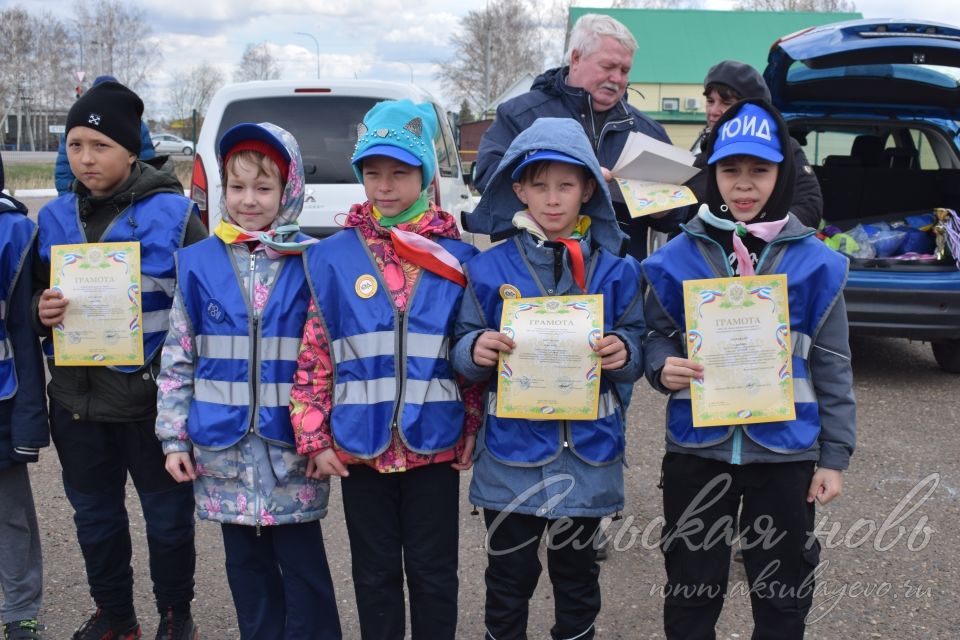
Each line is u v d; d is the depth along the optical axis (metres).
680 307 2.67
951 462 4.95
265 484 2.68
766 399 2.55
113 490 3.06
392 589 2.74
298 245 2.76
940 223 6.56
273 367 2.70
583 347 2.63
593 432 2.68
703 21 33.62
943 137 7.07
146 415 2.93
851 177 7.15
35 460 2.98
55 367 2.97
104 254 2.88
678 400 2.67
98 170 2.89
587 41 3.68
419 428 2.64
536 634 3.28
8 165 33.47
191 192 6.41
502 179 2.93
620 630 3.30
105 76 3.20
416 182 2.77
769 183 2.61
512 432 2.70
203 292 2.73
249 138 2.74
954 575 3.69
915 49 6.07
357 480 2.72
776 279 2.55
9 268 2.93
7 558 3.03
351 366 2.68
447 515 2.75
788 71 6.68
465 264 2.79
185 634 3.11
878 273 6.27
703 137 4.12
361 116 6.45
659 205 3.08
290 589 2.79
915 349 7.73
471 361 2.65
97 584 3.07
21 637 3.06
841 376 2.58
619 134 3.78
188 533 3.05
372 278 2.70
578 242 2.71
